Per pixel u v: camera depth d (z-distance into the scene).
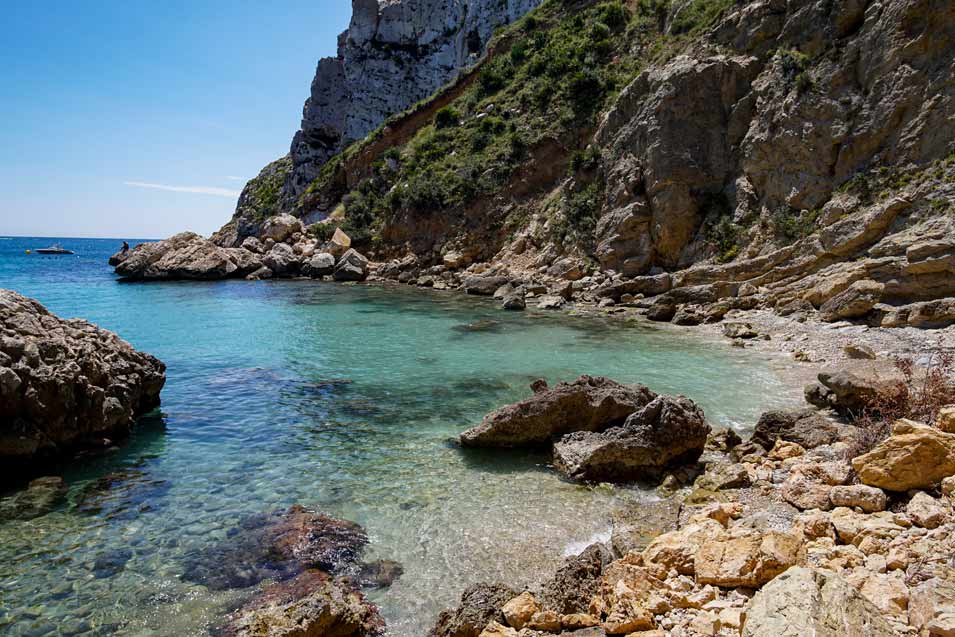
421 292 36.66
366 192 53.81
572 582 6.25
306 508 8.46
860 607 4.27
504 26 66.81
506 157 44.50
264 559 7.15
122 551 7.37
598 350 18.81
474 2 74.12
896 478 7.25
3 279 46.16
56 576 6.83
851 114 26.25
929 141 23.27
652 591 5.70
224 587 6.59
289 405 13.46
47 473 9.80
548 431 10.79
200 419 12.51
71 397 10.67
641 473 9.50
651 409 9.83
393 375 16.02
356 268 44.28
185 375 16.14
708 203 31.14
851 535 6.37
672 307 25.00
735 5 34.31
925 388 10.14
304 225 60.38
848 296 20.31
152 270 45.88
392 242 47.16
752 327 21.66
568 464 9.66
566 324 24.05
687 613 5.37
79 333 12.03
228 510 8.44
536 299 31.34
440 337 21.31
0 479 9.58
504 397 13.92
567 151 42.53
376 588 6.59
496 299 32.81
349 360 17.80
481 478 9.52
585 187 37.91
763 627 4.13
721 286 26.39
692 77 31.94
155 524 8.05
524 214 42.06
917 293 19.14
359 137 74.81
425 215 45.44
